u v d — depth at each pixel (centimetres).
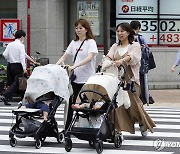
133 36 1952
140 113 1930
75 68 1942
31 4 4416
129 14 4622
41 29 4416
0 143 1988
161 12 4675
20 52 3228
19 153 1788
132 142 1991
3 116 2797
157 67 4584
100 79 1794
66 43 4672
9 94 3300
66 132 1788
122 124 1859
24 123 1861
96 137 1727
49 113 1872
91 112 1764
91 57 1916
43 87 1847
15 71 3266
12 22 3812
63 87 1878
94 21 4628
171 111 3112
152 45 4666
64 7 4622
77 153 1777
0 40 3819
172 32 4700
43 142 1981
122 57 1922
